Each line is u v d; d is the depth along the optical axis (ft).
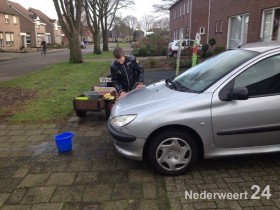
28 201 11.02
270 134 12.40
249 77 12.30
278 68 12.45
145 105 12.64
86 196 11.25
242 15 53.47
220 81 12.30
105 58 86.58
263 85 12.28
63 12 65.21
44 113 22.43
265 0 43.09
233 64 12.89
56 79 40.86
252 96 12.17
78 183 12.17
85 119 20.84
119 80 18.01
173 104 12.12
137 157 12.40
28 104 25.49
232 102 12.02
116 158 14.39
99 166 13.60
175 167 12.46
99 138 17.15
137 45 152.25
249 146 12.60
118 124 12.64
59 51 147.13
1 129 19.11
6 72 53.67
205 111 11.96
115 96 20.44
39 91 31.78
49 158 14.57
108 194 11.34
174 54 76.23
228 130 12.13
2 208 10.63
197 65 15.78
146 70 48.34
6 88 34.27
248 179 12.19
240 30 54.90
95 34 111.55
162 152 12.31
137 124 12.05
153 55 91.35
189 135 12.26
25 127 19.42
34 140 17.10
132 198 11.06
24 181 12.43
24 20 194.29
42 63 73.15
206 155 12.46
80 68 56.13
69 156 14.74
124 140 12.37
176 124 11.92
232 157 13.39
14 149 15.81
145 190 11.56
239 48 14.43
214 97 12.04
